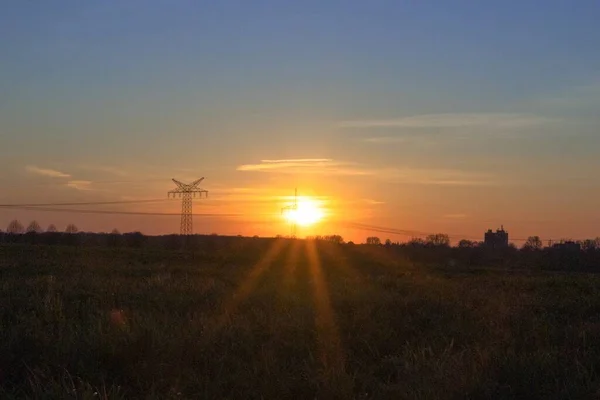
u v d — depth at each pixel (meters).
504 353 10.53
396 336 13.12
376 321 14.22
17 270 30.84
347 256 62.41
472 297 19.02
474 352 10.78
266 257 56.41
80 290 18.84
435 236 103.12
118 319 12.96
